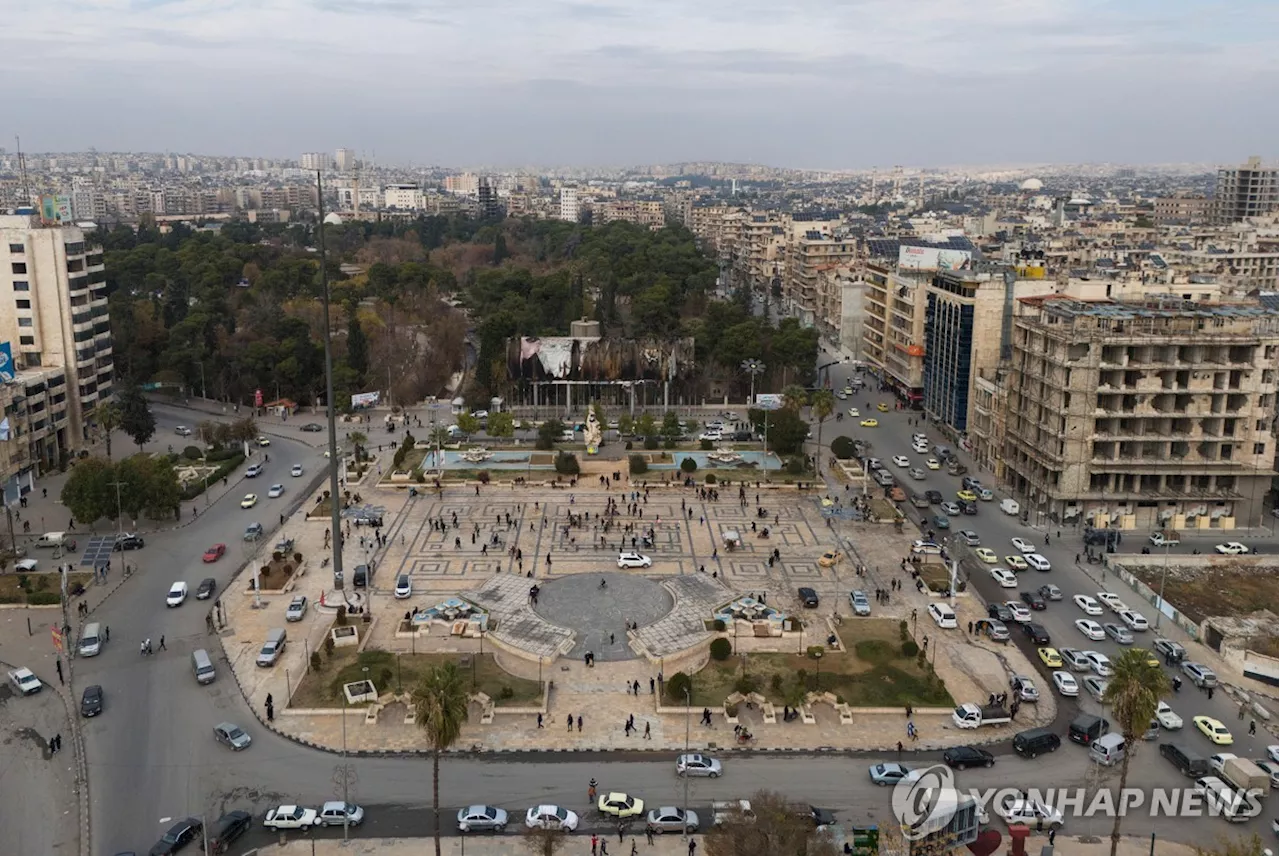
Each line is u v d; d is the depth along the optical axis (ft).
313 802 337.31
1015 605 495.00
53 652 444.96
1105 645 465.06
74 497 570.05
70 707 397.19
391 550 575.38
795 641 460.55
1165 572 552.41
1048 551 585.22
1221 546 584.40
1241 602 514.27
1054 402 622.54
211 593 507.71
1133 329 599.57
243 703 402.11
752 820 302.04
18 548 564.30
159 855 304.09
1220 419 608.60
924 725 391.24
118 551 566.36
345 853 312.09
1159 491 622.13
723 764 362.94
